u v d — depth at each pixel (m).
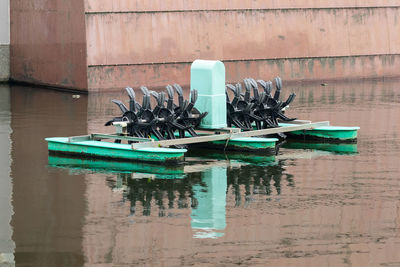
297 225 11.27
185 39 31.52
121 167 15.52
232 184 13.95
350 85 32.69
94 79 29.91
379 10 36.16
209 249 10.20
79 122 21.89
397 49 36.81
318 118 22.50
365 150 17.41
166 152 15.61
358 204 12.41
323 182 14.06
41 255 9.98
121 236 10.75
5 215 11.83
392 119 22.19
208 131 19.47
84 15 29.38
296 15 34.03
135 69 30.62
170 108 17.19
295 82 34.19
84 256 9.94
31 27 32.69
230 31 32.50
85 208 12.24
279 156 16.88
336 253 10.05
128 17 30.28
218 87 17.81
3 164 15.84
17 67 34.06
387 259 9.82
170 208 12.25
